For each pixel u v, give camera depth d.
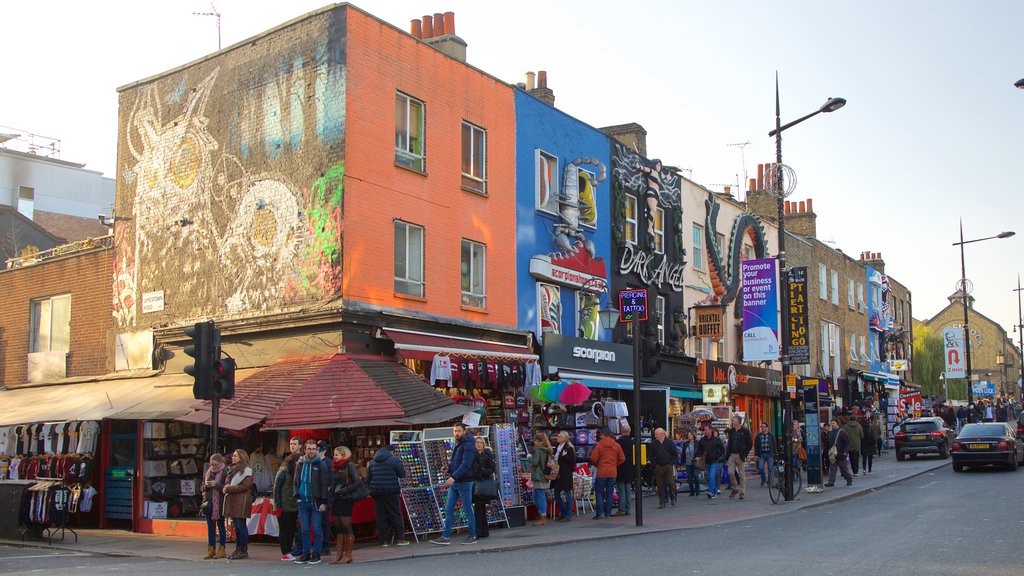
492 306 20.50
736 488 21.28
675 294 28.75
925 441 34.19
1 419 18.75
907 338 61.69
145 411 16.73
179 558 13.38
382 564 12.12
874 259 55.28
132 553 14.00
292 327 16.95
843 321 45.50
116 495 18.33
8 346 23.25
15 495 16.08
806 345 29.11
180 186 19.66
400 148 18.42
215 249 18.75
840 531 14.28
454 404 16.23
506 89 21.66
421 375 18.09
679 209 29.17
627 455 18.47
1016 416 65.88
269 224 17.84
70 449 18.62
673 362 27.47
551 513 18.00
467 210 20.02
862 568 10.30
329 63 17.36
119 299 20.62
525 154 22.17
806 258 40.81
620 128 30.08
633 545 13.49
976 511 16.73
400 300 17.89
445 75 19.70
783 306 20.61
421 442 15.38
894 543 12.55
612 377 24.02
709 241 31.03
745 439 21.41
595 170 24.77
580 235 23.55
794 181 21.05
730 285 32.16
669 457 19.91
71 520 18.73
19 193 35.78
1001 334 95.81
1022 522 14.81
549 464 16.92
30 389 21.77
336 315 16.34
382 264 17.53
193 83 19.66
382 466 14.04
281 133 17.91
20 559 13.40
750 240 35.16
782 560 11.10
